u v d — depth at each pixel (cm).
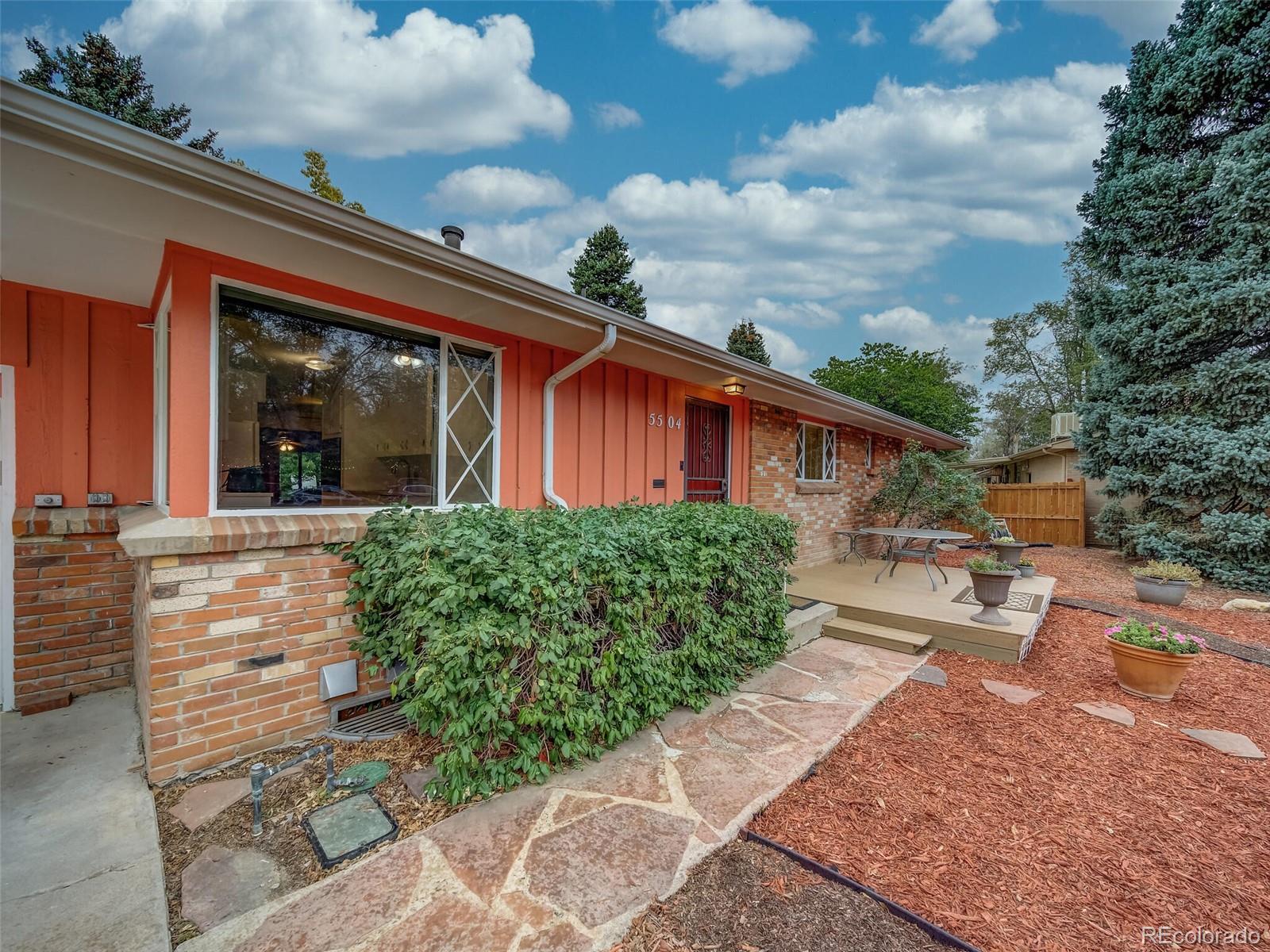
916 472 911
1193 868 205
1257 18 726
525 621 240
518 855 200
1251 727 326
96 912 174
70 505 346
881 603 548
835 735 300
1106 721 332
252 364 296
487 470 411
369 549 297
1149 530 830
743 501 678
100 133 184
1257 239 735
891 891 188
